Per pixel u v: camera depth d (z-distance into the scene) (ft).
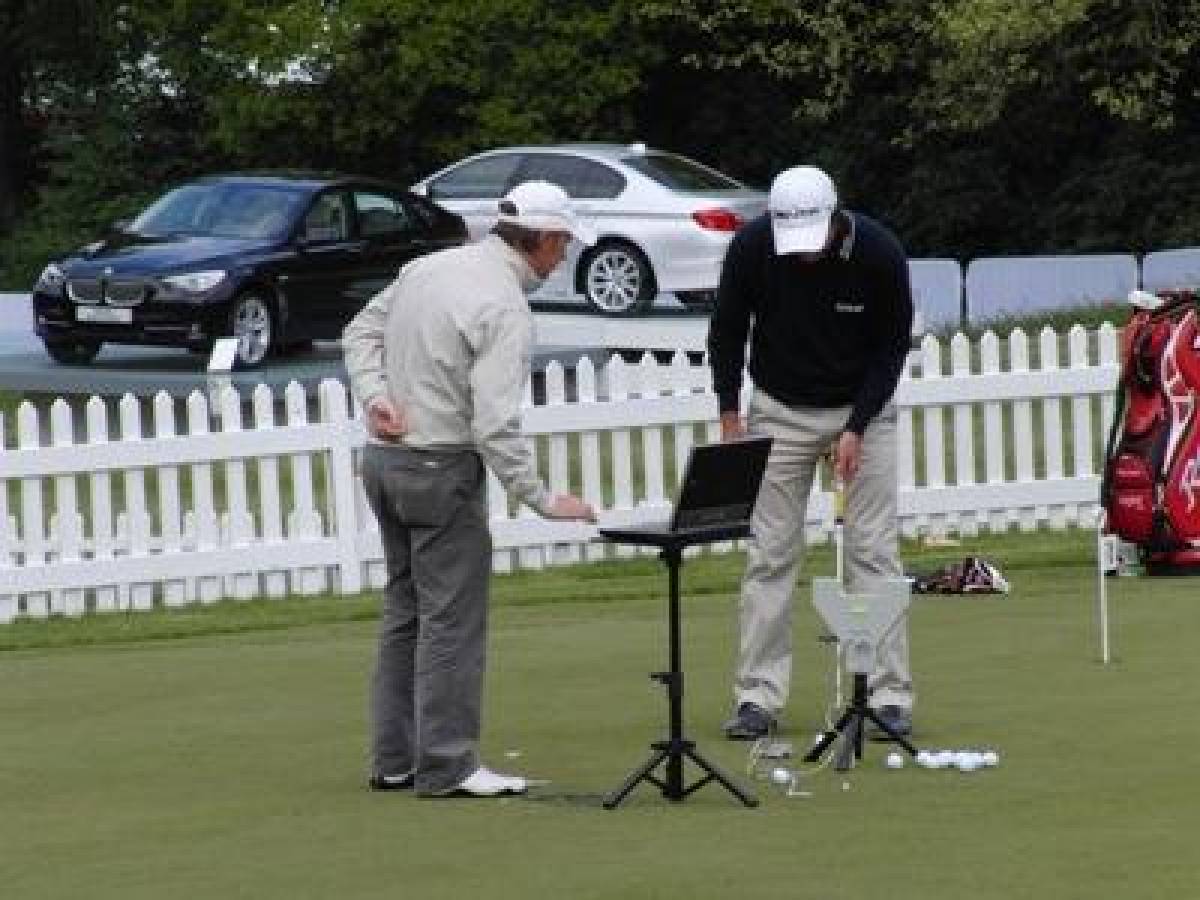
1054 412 121.70
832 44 236.84
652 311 209.97
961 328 203.31
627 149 212.02
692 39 263.70
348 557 112.98
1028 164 255.29
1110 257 223.71
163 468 110.73
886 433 76.13
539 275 67.97
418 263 68.28
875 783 67.82
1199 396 104.42
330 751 74.64
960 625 93.45
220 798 68.33
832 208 73.97
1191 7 219.82
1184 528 104.42
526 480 66.23
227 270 183.32
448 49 255.50
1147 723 74.69
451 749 67.51
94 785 70.44
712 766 66.23
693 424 117.29
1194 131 245.65
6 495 108.78
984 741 72.84
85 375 184.24
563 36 255.91
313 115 264.31
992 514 121.90
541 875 58.75
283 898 57.36
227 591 111.96
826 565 113.50
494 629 96.78
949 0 229.45
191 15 271.28
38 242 281.74
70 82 291.99
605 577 112.78
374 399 67.56
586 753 73.10
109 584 109.91
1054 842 60.59
